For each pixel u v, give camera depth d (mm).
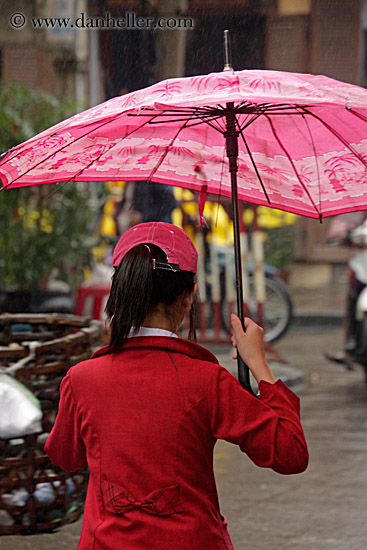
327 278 25297
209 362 3418
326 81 3463
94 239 13477
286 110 3924
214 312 15594
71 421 3484
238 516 7430
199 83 3391
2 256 12336
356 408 11578
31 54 22734
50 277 13367
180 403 3283
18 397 5488
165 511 3189
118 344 3432
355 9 26062
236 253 3889
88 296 13211
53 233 12484
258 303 14891
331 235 13047
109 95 22016
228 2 25625
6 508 5645
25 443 5695
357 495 7957
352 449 9531
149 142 4254
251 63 26266
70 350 5988
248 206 18531
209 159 4395
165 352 3391
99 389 3383
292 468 3287
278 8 26078
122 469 3252
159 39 16766
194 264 3518
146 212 14656
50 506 5703
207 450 3320
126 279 3383
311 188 4398
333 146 4223
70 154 4125
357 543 6754
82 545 3303
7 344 7125
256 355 3656
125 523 3193
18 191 12031
